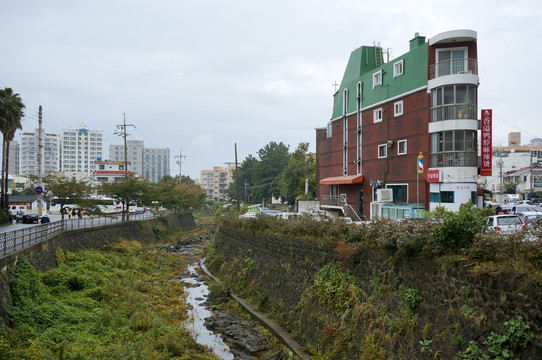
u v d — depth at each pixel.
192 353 14.07
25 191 68.88
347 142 36.09
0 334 10.37
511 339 7.82
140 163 156.00
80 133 134.50
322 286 15.44
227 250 31.42
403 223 12.33
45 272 17.50
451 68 24.19
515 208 26.95
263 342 15.96
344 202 35.31
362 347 11.82
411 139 26.84
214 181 150.62
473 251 9.54
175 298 21.73
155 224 47.03
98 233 29.34
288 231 21.09
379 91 30.75
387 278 12.39
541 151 67.25
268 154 85.69
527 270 8.08
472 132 23.78
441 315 9.83
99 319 14.12
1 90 37.88
